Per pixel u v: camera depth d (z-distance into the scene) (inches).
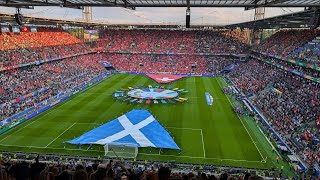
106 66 3969.0
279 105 2080.5
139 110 2052.2
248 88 2743.6
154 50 4288.9
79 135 1628.9
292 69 2514.8
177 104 2317.9
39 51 3201.3
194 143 1544.0
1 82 2346.2
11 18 2507.4
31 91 2347.4
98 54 4293.8
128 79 3408.0
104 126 1722.4
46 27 3887.8
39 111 2054.6
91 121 1875.0
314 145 1417.3
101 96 2546.8
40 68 2967.5
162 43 4443.9
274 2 668.1
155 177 406.6
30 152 1402.6
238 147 1498.5
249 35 4633.4
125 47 4387.3
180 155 1396.4
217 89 2901.1
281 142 1539.1
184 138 1611.7
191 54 4190.5
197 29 4749.0
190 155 1398.9
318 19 702.5
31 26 3467.0
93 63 3855.8
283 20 2635.3
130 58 4237.2
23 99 2192.4
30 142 1528.1
